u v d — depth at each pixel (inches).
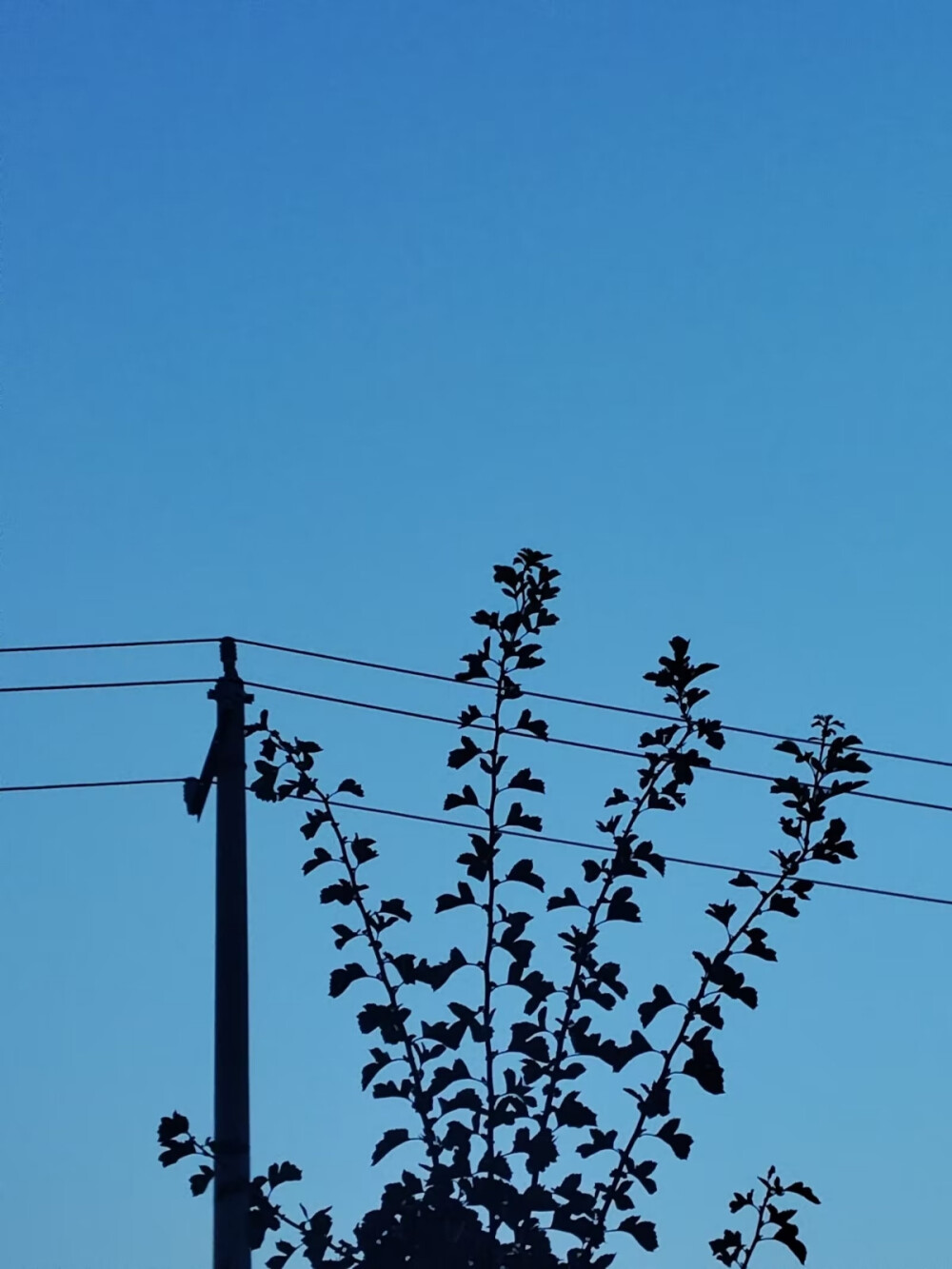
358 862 426.0
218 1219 392.8
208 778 445.1
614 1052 402.6
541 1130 397.4
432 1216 385.4
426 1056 406.9
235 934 419.8
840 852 418.6
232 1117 402.9
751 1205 405.4
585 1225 389.7
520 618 429.1
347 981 413.1
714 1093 398.6
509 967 410.6
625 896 414.0
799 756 430.9
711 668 434.9
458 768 424.2
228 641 450.6
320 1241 394.6
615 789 427.5
